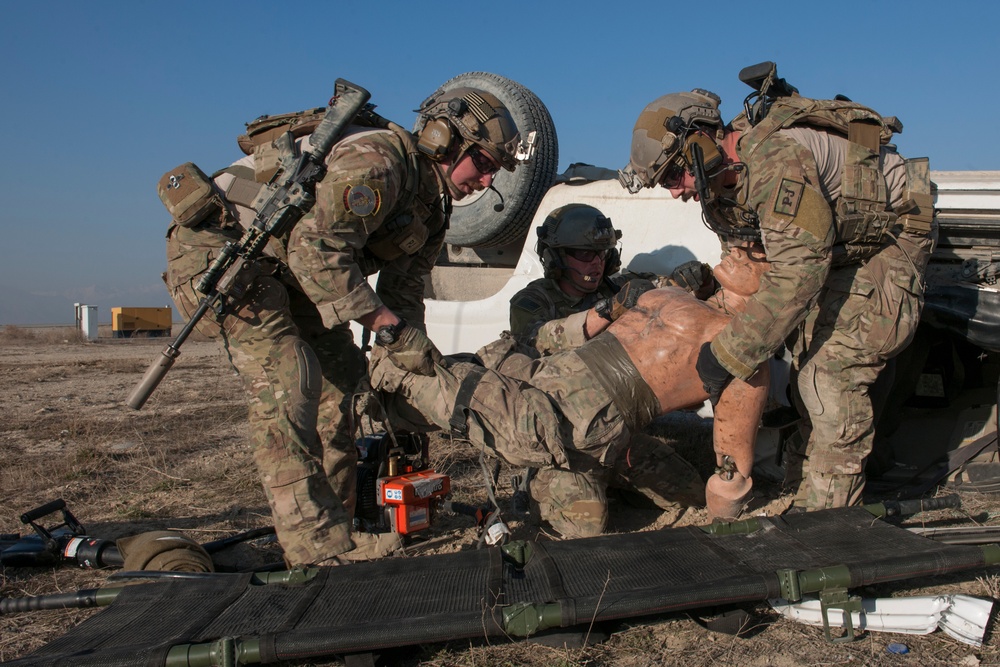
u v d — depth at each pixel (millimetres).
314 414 3221
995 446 4227
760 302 2930
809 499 3449
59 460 5535
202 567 2986
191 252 3320
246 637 2244
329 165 3070
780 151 3006
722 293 3607
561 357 3414
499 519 3307
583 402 3219
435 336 6051
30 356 15828
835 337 3334
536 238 5656
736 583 2426
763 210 3004
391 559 2820
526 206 5617
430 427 3680
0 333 24500
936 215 3920
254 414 3148
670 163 3297
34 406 8352
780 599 2605
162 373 3123
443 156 3295
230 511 4262
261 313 3184
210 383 10281
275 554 3551
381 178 3051
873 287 3264
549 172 5617
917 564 2477
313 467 3133
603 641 2533
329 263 3045
